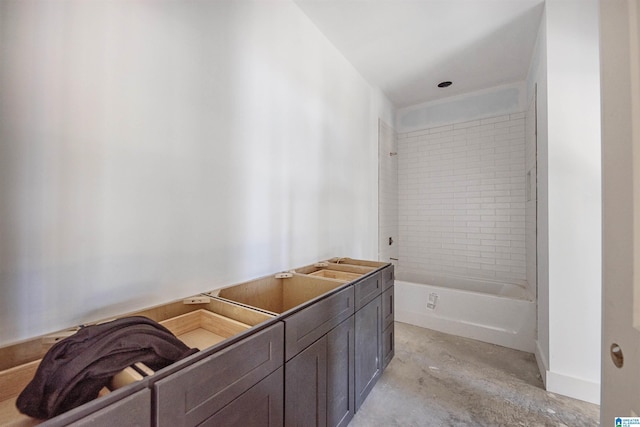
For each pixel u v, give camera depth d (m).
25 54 0.86
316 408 1.28
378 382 1.98
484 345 2.57
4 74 0.83
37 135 0.89
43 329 0.90
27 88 0.87
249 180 1.63
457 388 1.92
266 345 1.00
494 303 2.63
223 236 1.48
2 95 0.83
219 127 1.45
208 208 1.40
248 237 1.63
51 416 0.64
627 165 0.58
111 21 1.05
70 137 0.95
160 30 1.20
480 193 3.48
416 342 2.63
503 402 1.79
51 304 0.92
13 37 0.84
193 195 1.33
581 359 1.84
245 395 0.91
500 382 2.00
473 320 2.72
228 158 1.50
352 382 1.60
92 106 1.00
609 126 0.64
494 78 3.14
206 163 1.39
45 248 0.91
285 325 1.09
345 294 1.54
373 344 1.88
